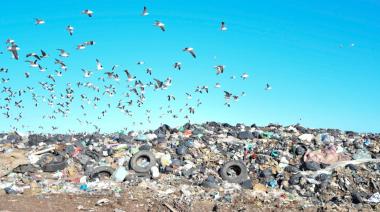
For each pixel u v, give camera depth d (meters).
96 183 20.19
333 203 18.39
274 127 30.88
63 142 27.59
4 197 17.30
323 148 24.78
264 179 21.78
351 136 28.09
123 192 18.55
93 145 26.61
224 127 31.23
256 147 25.59
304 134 27.05
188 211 16.97
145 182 20.53
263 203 17.97
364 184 20.48
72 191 18.72
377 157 23.94
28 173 21.89
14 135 30.27
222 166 22.38
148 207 17.16
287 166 22.64
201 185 20.30
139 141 27.47
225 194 18.78
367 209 17.28
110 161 23.89
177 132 29.42
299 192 20.23
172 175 22.30
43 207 16.44
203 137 27.50
